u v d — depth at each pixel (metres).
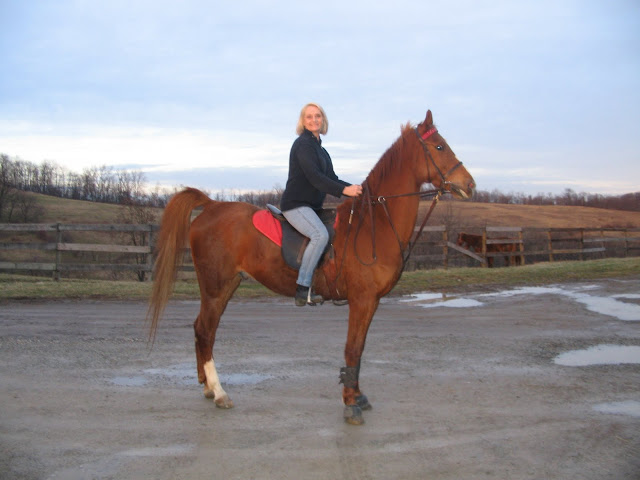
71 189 62.16
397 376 5.31
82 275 19.84
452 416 4.22
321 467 3.35
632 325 7.63
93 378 5.19
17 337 6.76
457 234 20.94
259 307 9.41
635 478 3.19
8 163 54.94
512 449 3.60
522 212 44.41
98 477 3.21
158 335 7.05
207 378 4.55
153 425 4.04
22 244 12.68
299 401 4.60
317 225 4.30
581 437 3.79
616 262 15.55
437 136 4.41
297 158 4.39
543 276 12.82
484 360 5.88
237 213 4.68
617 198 61.78
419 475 3.24
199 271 4.73
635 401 4.54
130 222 25.08
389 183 4.46
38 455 3.50
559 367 5.59
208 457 3.49
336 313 8.82
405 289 11.34
